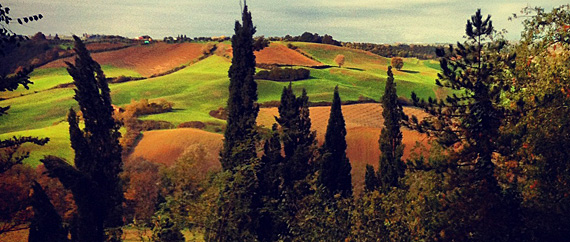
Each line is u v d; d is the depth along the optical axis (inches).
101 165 1090.7
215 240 780.6
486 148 753.0
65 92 6250.0
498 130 760.3
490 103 761.6
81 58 1055.6
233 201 800.3
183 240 767.7
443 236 755.4
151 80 6904.5
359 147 2923.2
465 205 751.7
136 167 2925.7
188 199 772.6
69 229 1096.2
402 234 776.3
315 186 1193.4
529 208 745.0
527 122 773.3
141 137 3425.2
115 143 1126.4
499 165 809.5
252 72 1266.0
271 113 4539.9
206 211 757.3
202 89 6127.0
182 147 3245.6
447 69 784.3
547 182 729.6
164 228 740.7
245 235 829.2
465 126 783.7
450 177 784.9
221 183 792.9
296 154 1255.5
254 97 1286.9
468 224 746.8
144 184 2182.6
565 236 711.7
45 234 971.9
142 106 4781.0
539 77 840.3
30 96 6176.2
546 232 719.7
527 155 740.7
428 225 769.6
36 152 3046.3
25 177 2242.9
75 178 1013.8
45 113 5364.2
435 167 784.9
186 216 746.8
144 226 761.6
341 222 806.5
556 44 842.2
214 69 7711.6
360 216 795.4
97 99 1083.3
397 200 834.2
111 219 1119.6
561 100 753.0
